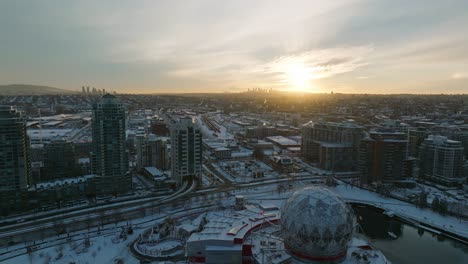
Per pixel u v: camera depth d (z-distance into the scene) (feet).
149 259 583.17
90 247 624.59
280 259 482.69
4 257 586.45
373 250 518.78
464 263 618.03
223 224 608.60
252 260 522.06
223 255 529.86
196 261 546.26
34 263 565.94
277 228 596.29
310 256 473.26
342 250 476.13
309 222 461.78
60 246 624.18
